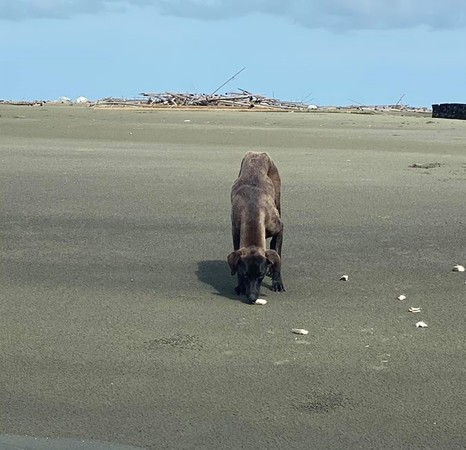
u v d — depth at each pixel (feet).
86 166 62.80
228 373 24.88
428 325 29.32
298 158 70.59
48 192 51.80
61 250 39.04
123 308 30.94
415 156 74.08
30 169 60.59
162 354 26.32
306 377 24.63
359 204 50.01
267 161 37.93
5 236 41.24
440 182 58.39
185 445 20.51
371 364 25.66
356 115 151.53
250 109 168.96
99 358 25.94
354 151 77.05
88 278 34.81
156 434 21.06
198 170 61.87
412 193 53.72
